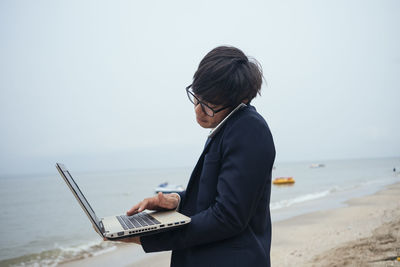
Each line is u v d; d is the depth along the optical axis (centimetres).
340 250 649
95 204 3934
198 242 120
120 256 1038
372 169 9675
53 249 1351
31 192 7012
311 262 608
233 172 117
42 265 1066
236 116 129
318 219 1430
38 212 3512
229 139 123
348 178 5709
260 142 120
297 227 1253
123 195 4997
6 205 4462
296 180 5844
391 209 1423
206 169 129
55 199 5153
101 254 1107
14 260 1188
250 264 121
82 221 2656
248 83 127
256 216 129
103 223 136
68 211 3512
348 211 1586
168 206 149
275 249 852
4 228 2461
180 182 8788
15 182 14125
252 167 117
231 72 124
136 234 113
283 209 1998
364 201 2025
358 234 845
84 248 1276
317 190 3612
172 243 122
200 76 127
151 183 8762
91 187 7219
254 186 117
